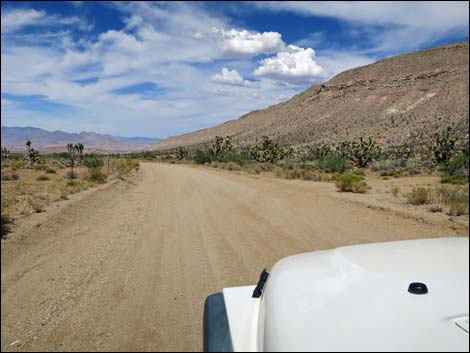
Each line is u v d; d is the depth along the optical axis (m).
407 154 69.38
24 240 7.49
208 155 59.03
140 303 4.67
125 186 19.08
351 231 8.71
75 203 11.82
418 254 2.34
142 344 3.70
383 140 166.25
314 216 10.73
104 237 8.20
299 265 2.48
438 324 1.68
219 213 11.31
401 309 1.79
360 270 2.20
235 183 21.45
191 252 7.00
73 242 7.73
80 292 5.04
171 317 4.28
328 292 2.02
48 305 4.63
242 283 5.36
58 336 3.87
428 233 8.45
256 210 11.83
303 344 1.67
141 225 9.50
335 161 38.25
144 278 5.58
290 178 27.23
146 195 15.96
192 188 18.69
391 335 1.64
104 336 3.87
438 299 1.83
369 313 1.79
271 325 1.90
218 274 5.76
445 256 2.28
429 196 13.09
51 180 20.53
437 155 44.88
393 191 16.23
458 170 27.39
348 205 12.73
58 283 5.37
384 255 2.38
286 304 2.00
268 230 8.89
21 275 5.70
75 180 20.00
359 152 52.00
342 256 2.48
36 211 10.20
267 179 24.75
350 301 1.91
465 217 10.26
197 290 5.10
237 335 2.09
